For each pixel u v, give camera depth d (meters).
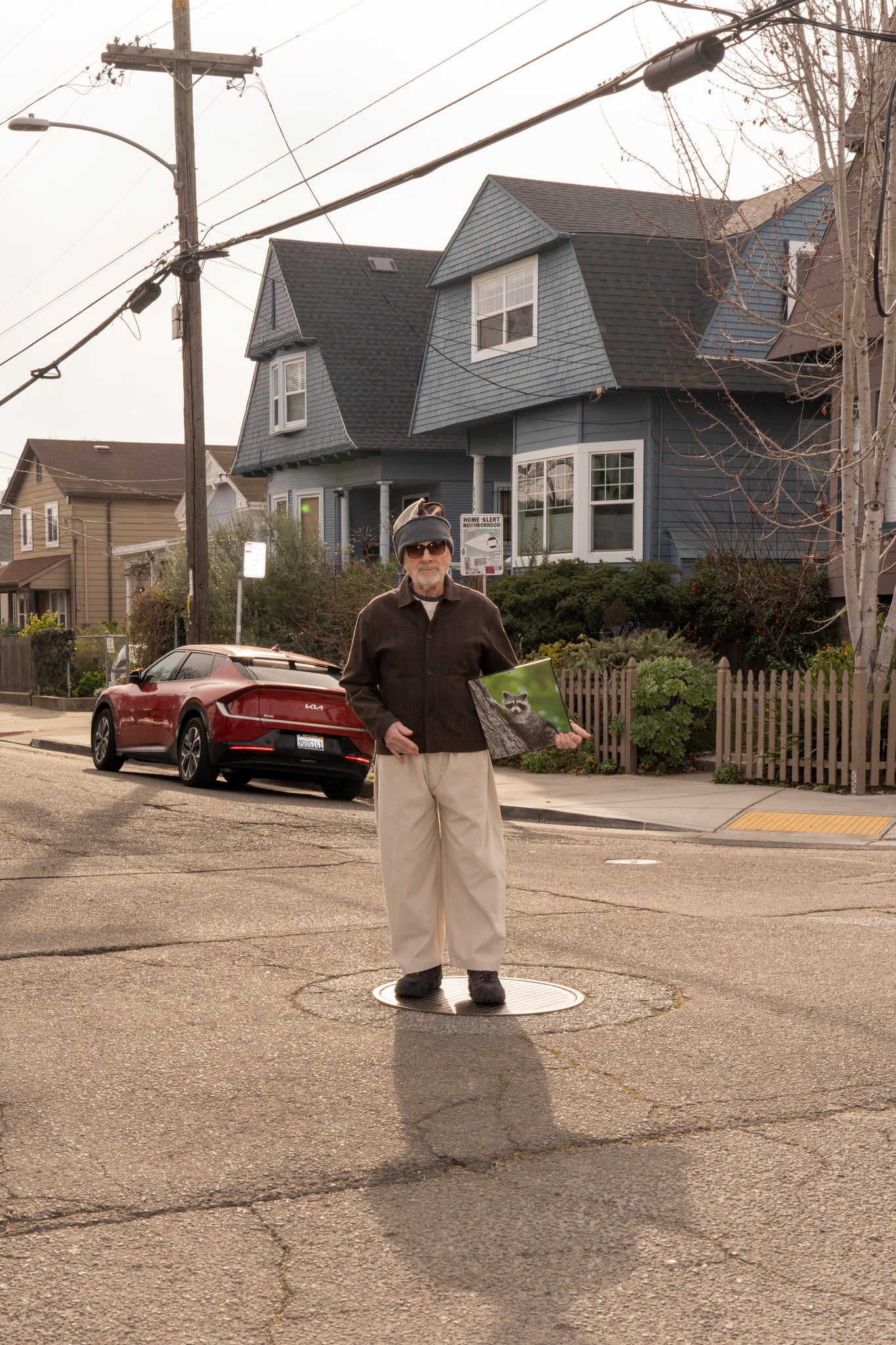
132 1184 3.86
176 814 12.11
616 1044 5.21
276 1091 4.65
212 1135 4.24
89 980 6.14
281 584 26.11
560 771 16.92
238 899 8.11
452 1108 4.49
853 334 14.23
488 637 5.79
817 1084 4.75
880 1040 5.27
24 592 49.62
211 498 40.22
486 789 5.78
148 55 19.42
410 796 5.74
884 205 12.77
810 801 13.77
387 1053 5.08
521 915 7.70
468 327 26.16
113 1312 3.13
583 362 22.70
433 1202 3.74
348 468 31.84
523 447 25.00
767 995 5.91
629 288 22.72
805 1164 4.04
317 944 6.90
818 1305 3.18
